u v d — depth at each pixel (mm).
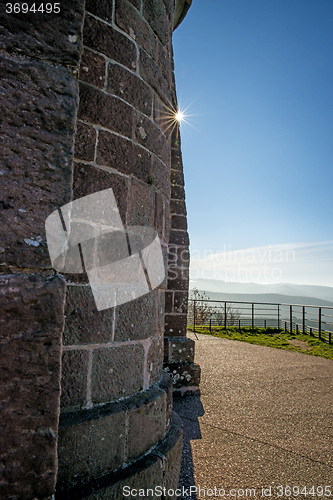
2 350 1017
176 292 4320
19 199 1105
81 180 1658
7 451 994
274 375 4875
